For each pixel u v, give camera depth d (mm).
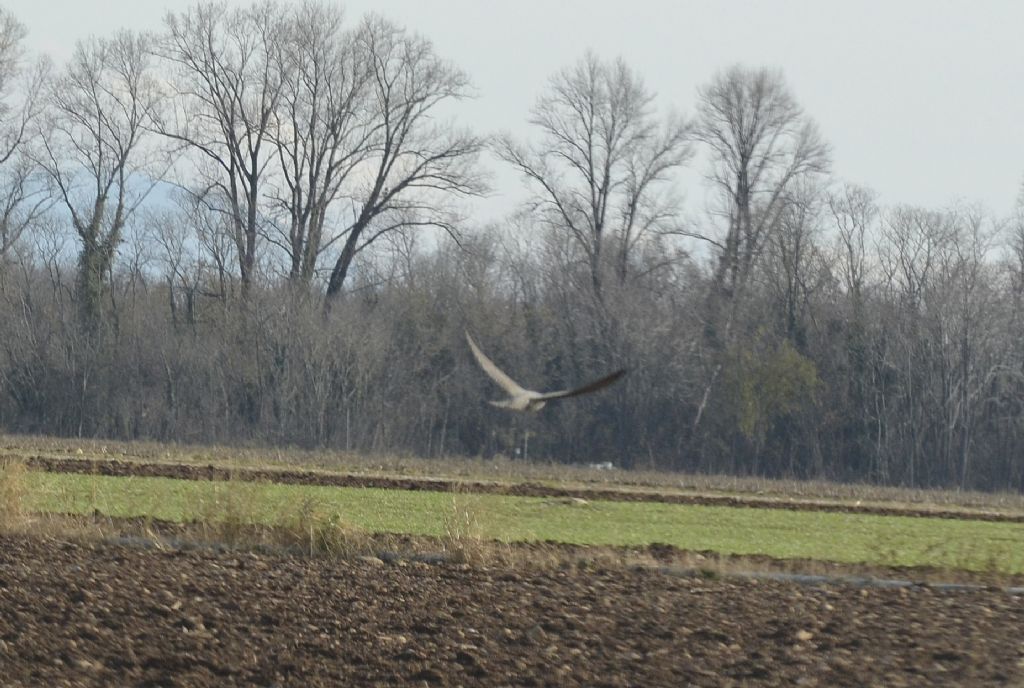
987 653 17547
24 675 15484
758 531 34250
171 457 51094
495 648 17344
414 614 19031
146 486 35719
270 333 72812
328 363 72500
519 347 74625
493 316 74750
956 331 74438
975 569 26641
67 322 74750
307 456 59594
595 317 74938
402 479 43750
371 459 59875
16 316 74812
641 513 37531
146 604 18844
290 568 22172
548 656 17000
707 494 47719
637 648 17562
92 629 17297
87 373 74000
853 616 19859
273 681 15750
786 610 20141
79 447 55562
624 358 74188
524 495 41406
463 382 73625
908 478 73625
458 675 16094
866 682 16062
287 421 71875
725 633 18406
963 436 73938
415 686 15703
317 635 17719
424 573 22297
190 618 18141
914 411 74500
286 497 33750
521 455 73000
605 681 15961
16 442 58531
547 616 19125
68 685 15211
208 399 73250
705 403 74812
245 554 23391
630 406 74250
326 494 37375
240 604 19172
